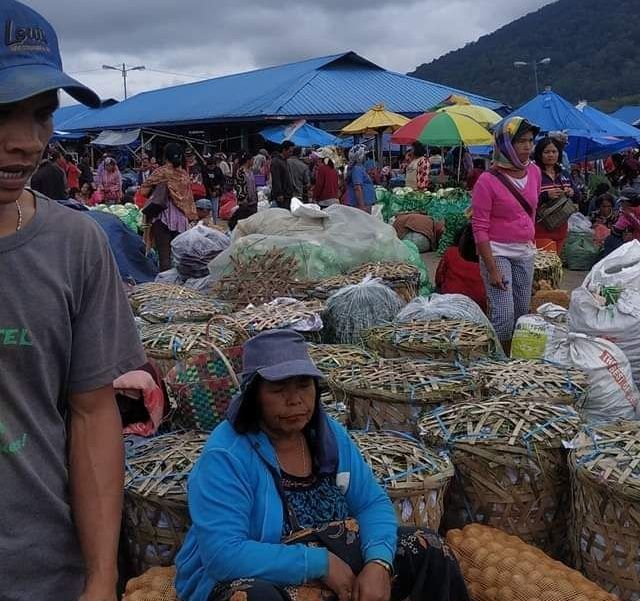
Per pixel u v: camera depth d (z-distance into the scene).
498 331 5.93
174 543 3.10
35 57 1.59
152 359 4.59
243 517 2.65
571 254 12.23
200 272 7.86
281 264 6.89
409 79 37.53
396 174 26.33
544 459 3.36
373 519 2.77
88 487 1.80
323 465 2.77
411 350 4.54
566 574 3.01
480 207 5.78
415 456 3.24
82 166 26.98
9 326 1.63
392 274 6.73
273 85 36.84
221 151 38.16
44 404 1.71
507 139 5.69
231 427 2.75
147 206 9.25
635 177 20.56
